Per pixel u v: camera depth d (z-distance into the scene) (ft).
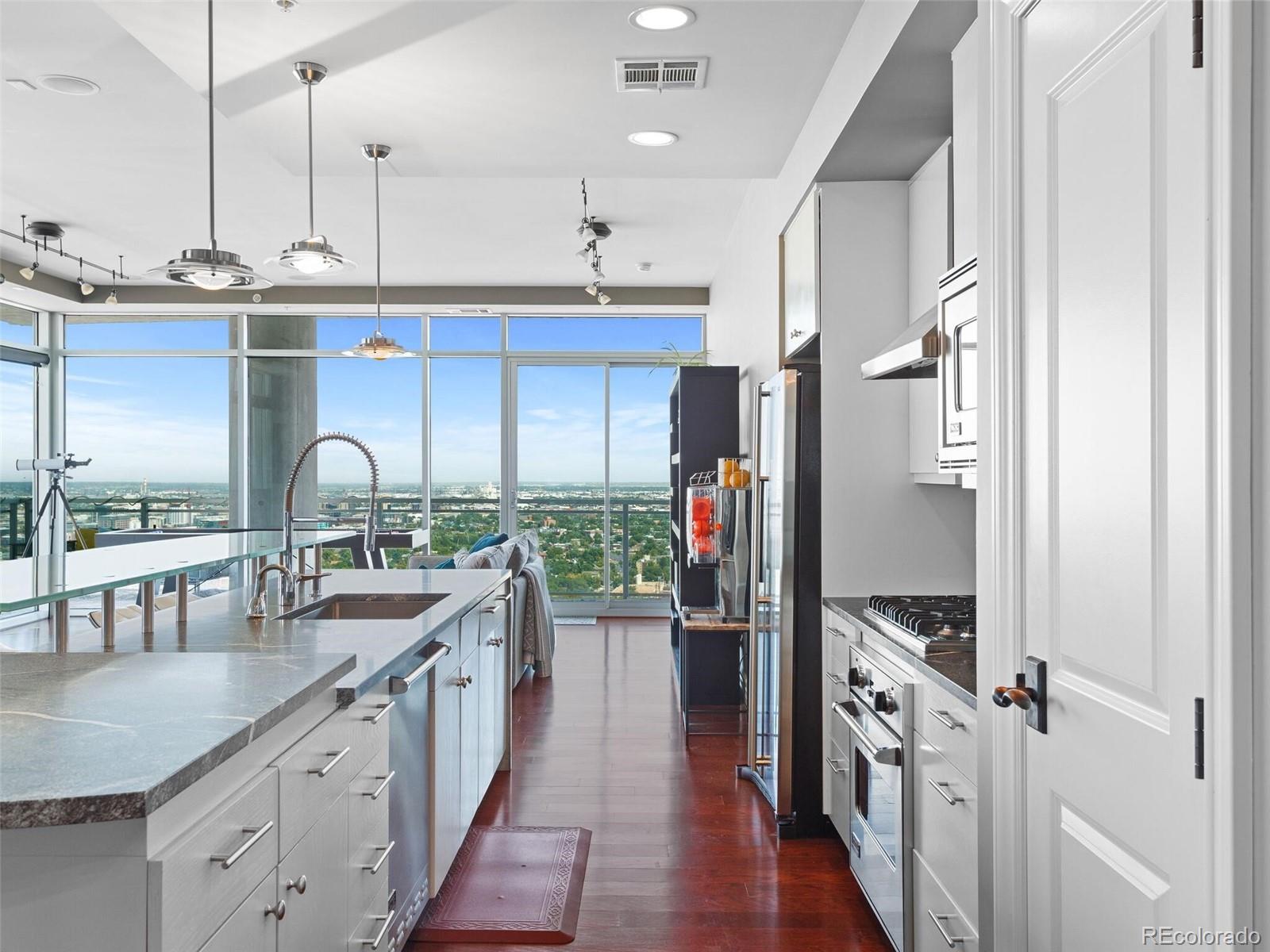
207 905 3.94
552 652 20.10
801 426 11.00
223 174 16.69
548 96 10.41
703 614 15.62
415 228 20.72
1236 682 3.27
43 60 11.59
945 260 9.62
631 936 8.52
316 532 11.99
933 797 6.95
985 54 5.56
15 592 5.88
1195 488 3.48
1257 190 3.21
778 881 9.70
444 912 8.99
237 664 5.49
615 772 13.32
